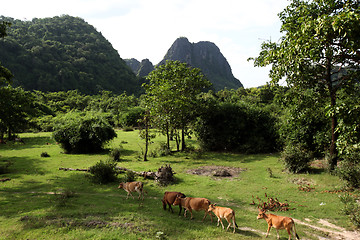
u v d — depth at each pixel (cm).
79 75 14012
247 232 729
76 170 1675
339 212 885
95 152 2520
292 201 1020
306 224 812
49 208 880
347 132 1016
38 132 4838
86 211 848
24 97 3388
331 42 958
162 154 2270
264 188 1208
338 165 1380
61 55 14925
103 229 691
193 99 2419
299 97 1449
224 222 815
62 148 2562
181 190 1195
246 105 2581
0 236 636
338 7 1155
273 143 2366
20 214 809
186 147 2519
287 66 1025
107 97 8944
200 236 675
